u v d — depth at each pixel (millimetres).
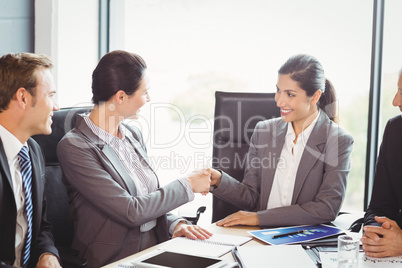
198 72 3625
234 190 2352
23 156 1836
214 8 3535
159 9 3650
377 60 3002
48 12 3193
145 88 2160
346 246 1525
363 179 3123
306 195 2262
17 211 1804
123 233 2043
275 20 3367
